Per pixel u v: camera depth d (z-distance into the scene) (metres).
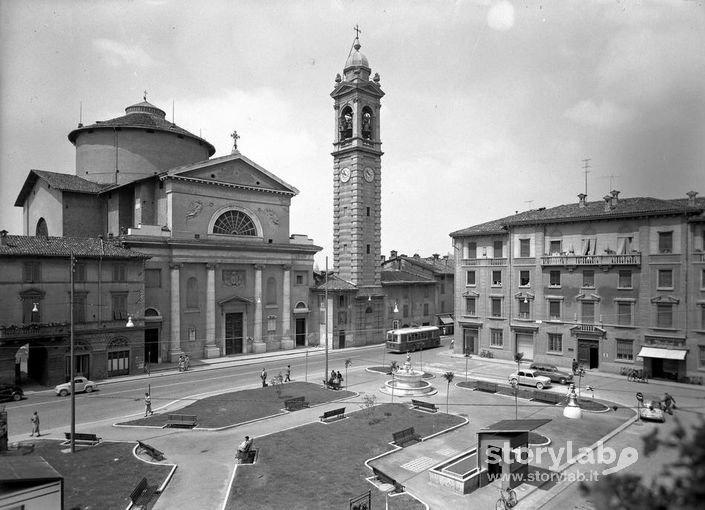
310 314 66.12
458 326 59.00
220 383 43.12
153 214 56.41
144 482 20.39
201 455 25.03
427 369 49.44
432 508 19.09
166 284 52.22
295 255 64.19
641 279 44.59
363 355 59.38
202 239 55.09
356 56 66.25
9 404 35.84
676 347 42.59
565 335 49.44
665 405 31.94
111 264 45.97
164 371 48.22
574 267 48.66
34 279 41.44
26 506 14.77
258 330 59.72
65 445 26.41
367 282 68.31
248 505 19.23
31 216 64.19
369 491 18.69
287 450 25.53
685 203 45.38
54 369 41.44
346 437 27.67
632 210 45.00
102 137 60.31
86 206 58.16
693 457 4.30
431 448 26.00
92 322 43.59
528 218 52.72
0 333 38.19
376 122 68.38
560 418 31.72
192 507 19.22
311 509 18.91
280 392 39.00
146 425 30.34
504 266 54.66
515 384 38.06
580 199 51.75
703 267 41.47
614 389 39.94
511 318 53.94
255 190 61.00
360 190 66.56
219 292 56.56
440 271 83.81
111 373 45.28
